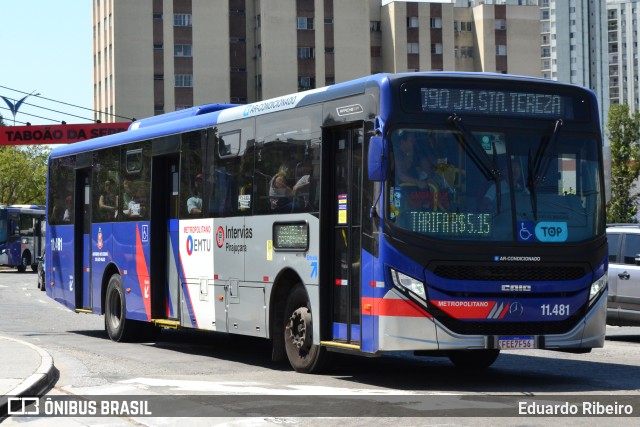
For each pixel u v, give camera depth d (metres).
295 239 14.09
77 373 14.48
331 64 113.06
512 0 183.62
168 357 16.88
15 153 100.75
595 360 16.06
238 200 15.66
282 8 111.50
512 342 12.35
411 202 12.23
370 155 12.15
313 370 14.12
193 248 17.14
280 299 14.71
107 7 110.25
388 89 12.36
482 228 12.38
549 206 12.67
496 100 12.70
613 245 19.36
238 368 15.13
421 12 120.75
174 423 10.20
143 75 107.94
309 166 13.83
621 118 66.69
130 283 19.36
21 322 25.06
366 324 12.48
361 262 12.64
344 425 9.80
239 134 15.74
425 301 12.12
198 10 109.62
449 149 12.42
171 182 18.31
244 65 112.44
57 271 22.97
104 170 20.64
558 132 12.85
